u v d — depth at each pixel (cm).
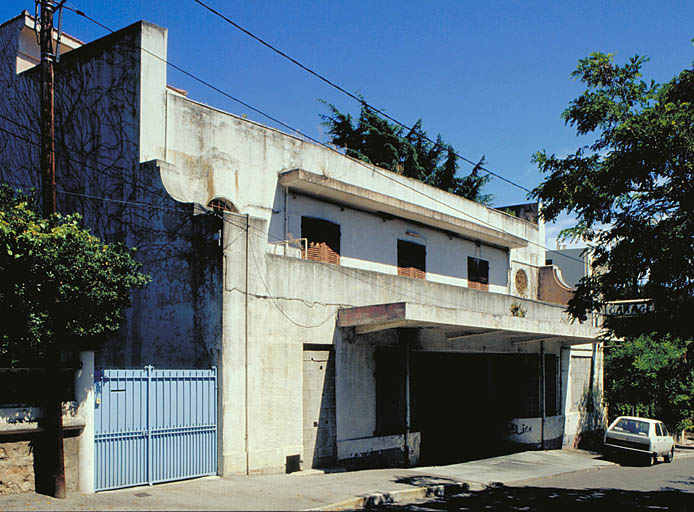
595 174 1162
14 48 1827
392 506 1149
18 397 967
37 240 930
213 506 972
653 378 2728
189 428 1197
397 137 3462
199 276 1308
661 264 1073
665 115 1061
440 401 1927
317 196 1792
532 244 2872
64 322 983
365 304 1628
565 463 2034
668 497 1441
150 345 1380
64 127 1645
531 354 2305
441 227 2230
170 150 1490
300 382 1414
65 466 1008
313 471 1399
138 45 1488
